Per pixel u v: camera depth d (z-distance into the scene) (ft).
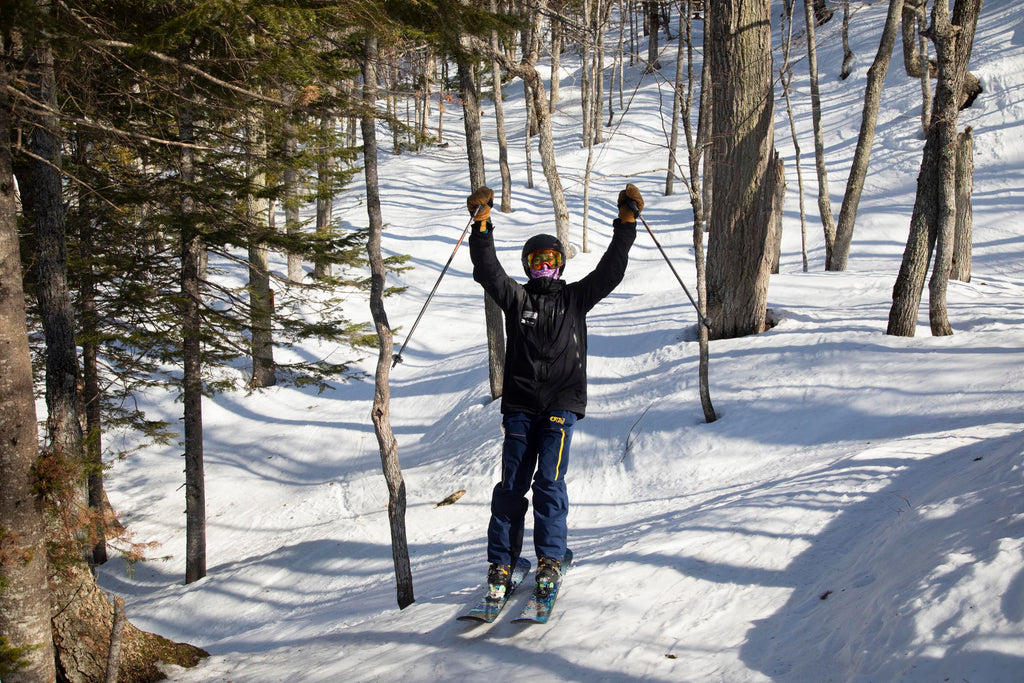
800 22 124.98
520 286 13.35
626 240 12.95
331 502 41.50
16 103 16.16
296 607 28.96
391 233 85.25
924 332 32.27
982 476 12.33
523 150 114.01
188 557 35.58
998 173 72.18
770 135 34.71
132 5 19.27
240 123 26.89
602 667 10.82
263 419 58.95
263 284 50.42
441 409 53.01
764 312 36.24
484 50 30.73
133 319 33.53
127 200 29.30
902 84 91.15
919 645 8.75
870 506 14.58
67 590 18.19
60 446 19.90
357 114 17.71
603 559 15.16
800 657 10.09
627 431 31.53
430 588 22.88
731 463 26.32
